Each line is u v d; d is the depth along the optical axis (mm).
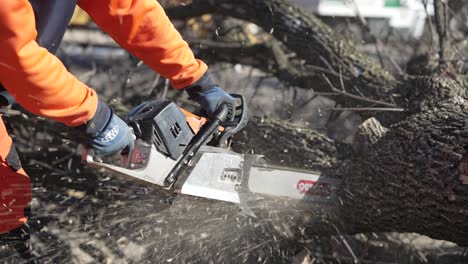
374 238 3391
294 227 2836
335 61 3986
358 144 2746
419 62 4168
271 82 6180
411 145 2508
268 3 4254
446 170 2340
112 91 4789
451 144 2367
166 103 2314
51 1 1996
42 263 2986
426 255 3340
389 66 4566
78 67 5598
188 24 5113
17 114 3652
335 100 4023
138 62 4828
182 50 2291
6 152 2264
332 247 3240
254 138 3578
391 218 2596
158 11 2172
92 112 1986
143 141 2223
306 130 3537
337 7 5441
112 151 2096
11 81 1856
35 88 1854
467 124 2412
